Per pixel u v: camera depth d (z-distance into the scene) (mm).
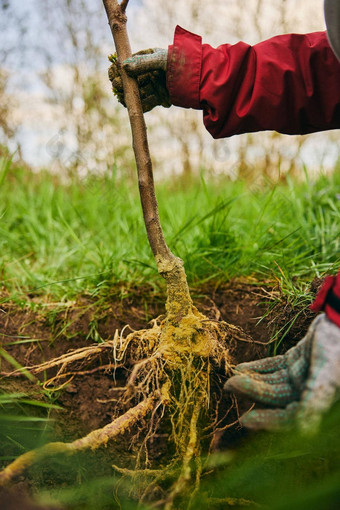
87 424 1448
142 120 1223
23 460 1049
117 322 1703
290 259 1919
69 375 1546
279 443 1354
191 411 1308
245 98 1279
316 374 927
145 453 1414
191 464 1311
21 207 2777
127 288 1853
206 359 1326
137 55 1244
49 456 1197
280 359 1103
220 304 1748
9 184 3084
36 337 1635
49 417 1425
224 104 1267
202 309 1712
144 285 1895
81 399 1499
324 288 993
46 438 1359
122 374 1560
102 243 2230
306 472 1279
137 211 2598
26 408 1409
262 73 1258
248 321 1646
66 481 1298
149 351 1353
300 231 2088
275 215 2285
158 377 1292
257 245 2045
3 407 1372
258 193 2693
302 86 1272
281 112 1293
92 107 3740
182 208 2557
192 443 1201
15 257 2309
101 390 1524
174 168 4172
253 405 1461
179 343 1279
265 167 3729
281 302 1622
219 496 1269
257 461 1322
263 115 1294
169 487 1319
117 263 1933
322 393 914
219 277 1910
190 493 1267
